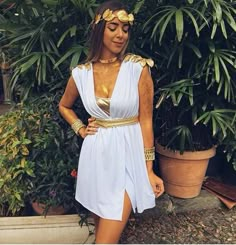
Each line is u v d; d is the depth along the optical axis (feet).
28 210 7.29
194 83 6.51
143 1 5.93
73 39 6.68
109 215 4.90
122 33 4.50
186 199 7.53
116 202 4.88
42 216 6.63
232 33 6.41
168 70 6.79
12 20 7.11
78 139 6.56
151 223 7.21
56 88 6.79
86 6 6.29
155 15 6.02
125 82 4.58
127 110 4.65
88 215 6.54
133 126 4.84
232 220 7.27
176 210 7.48
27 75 6.96
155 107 6.47
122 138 4.78
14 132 6.77
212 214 7.48
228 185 8.27
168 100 6.88
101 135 4.85
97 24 4.57
